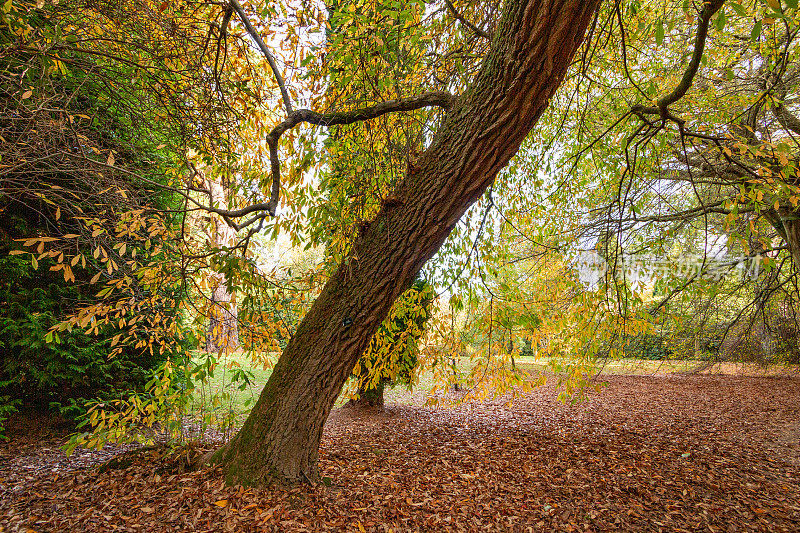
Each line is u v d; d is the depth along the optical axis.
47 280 5.14
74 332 4.95
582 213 5.93
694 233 6.39
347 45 2.97
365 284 2.94
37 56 2.69
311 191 3.68
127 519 2.54
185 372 3.23
